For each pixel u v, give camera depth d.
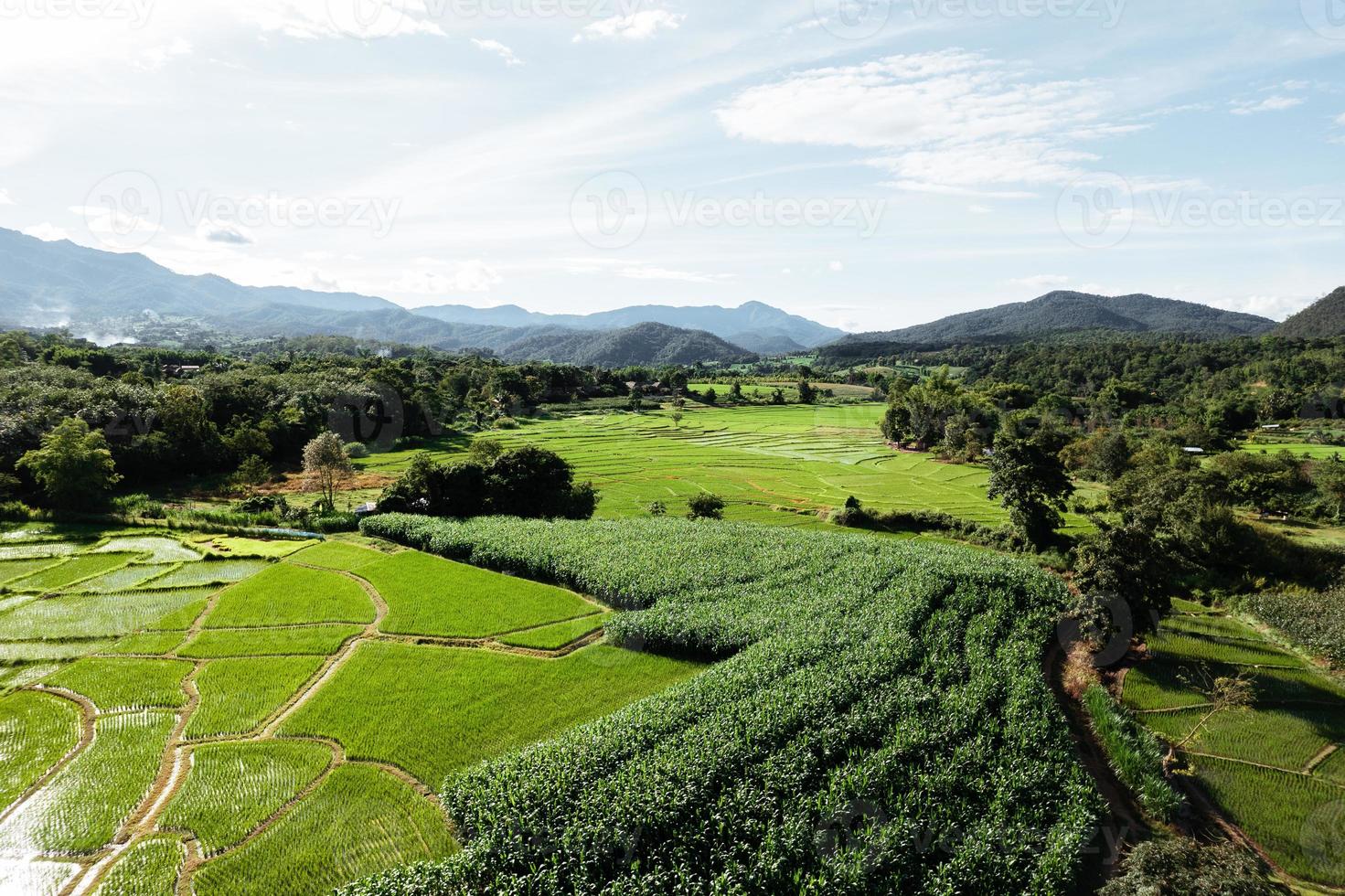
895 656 41.97
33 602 51.12
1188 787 33.69
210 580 55.88
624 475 113.69
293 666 41.47
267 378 133.38
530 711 37.47
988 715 36.31
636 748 32.38
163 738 34.06
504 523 70.31
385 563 60.06
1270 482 86.31
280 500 77.00
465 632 46.75
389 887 24.45
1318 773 34.91
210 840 27.25
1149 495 72.69
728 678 39.03
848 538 68.00
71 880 25.30
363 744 33.75
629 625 46.03
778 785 30.17
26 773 31.12
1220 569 65.12
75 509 73.75
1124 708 39.47
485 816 27.50
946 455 136.00
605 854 26.16
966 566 58.00
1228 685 39.97
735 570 57.31
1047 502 75.31
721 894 24.67
